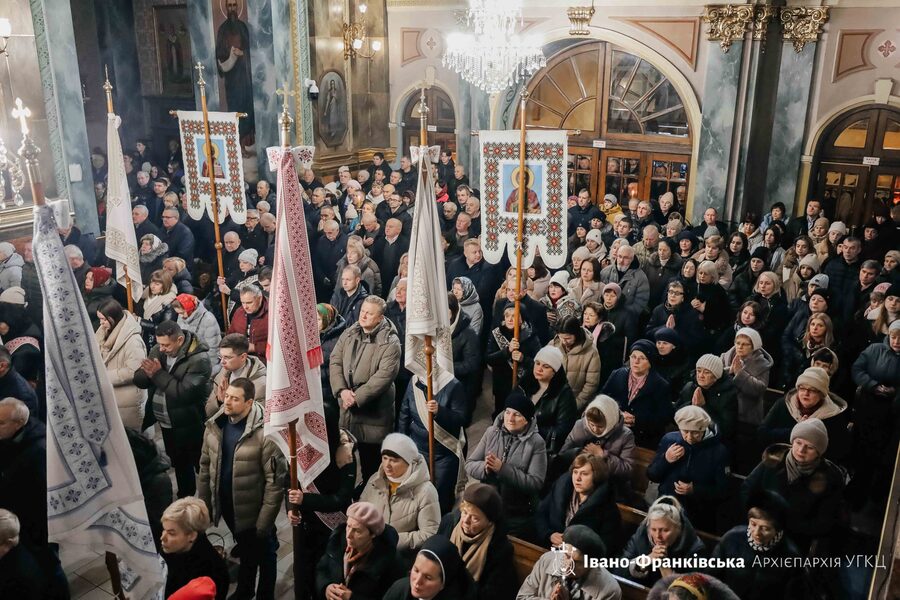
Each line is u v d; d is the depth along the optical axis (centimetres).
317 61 1423
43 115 986
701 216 1272
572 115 1412
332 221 961
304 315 418
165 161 1711
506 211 678
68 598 416
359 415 557
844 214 1251
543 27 1352
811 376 499
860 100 1184
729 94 1207
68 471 339
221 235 1023
